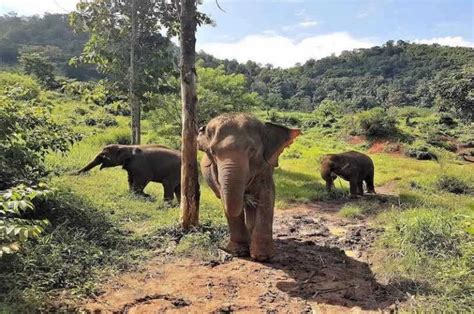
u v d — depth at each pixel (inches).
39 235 236.7
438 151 1277.1
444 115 1723.7
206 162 289.4
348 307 202.7
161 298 206.8
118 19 600.7
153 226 309.4
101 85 613.0
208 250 268.4
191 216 305.0
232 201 217.0
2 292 190.4
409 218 326.3
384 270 247.0
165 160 423.2
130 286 218.4
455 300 200.4
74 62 609.0
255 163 237.9
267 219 257.6
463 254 246.2
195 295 210.5
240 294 213.6
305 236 335.0
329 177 540.7
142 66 591.2
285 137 251.3
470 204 450.0
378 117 1481.3
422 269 242.1
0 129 264.7
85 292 206.2
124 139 826.2
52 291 201.2
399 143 1354.6
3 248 166.7
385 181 687.7
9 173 266.7
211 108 752.3
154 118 765.3
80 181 422.6
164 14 592.7
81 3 581.9
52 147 313.3
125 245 271.1
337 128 1653.5
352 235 336.2
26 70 1748.3
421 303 199.5
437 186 602.2
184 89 307.6
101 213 305.6
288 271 244.8
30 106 319.6
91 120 1031.6
